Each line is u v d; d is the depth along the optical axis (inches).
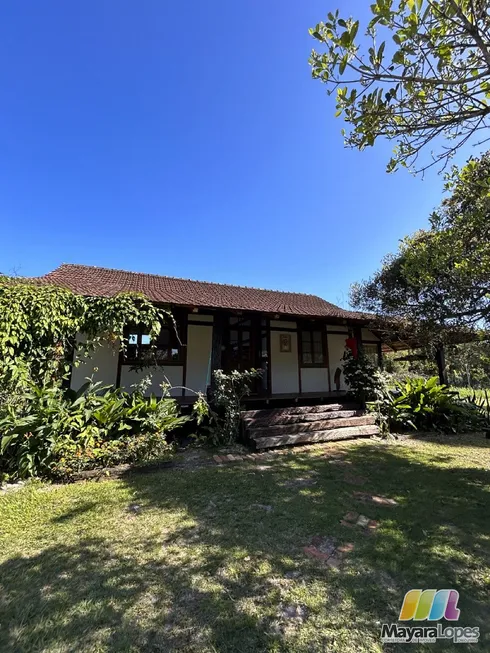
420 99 120.0
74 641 76.8
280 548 118.4
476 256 215.2
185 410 310.5
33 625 81.7
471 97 113.0
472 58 119.0
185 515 146.2
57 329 244.2
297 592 94.0
